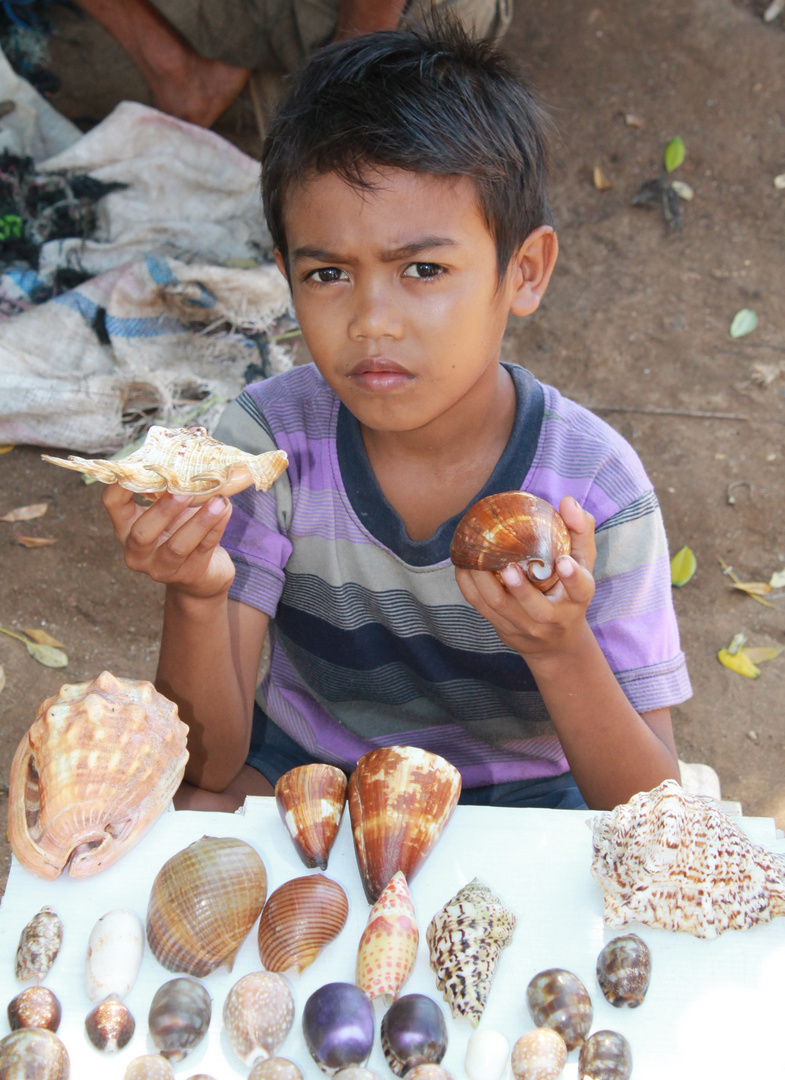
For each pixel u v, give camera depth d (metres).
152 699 1.06
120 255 3.12
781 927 0.94
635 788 1.24
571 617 1.04
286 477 1.40
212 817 1.04
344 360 1.11
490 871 0.99
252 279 2.86
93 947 0.90
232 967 0.92
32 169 3.19
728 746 2.38
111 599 2.61
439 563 1.32
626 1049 0.84
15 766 1.04
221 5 3.29
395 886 0.94
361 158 1.02
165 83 3.55
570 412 1.38
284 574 1.43
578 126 3.87
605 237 3.60
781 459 2.97
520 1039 0.84
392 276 1.07
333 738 1.58
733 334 3.30
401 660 1.48
